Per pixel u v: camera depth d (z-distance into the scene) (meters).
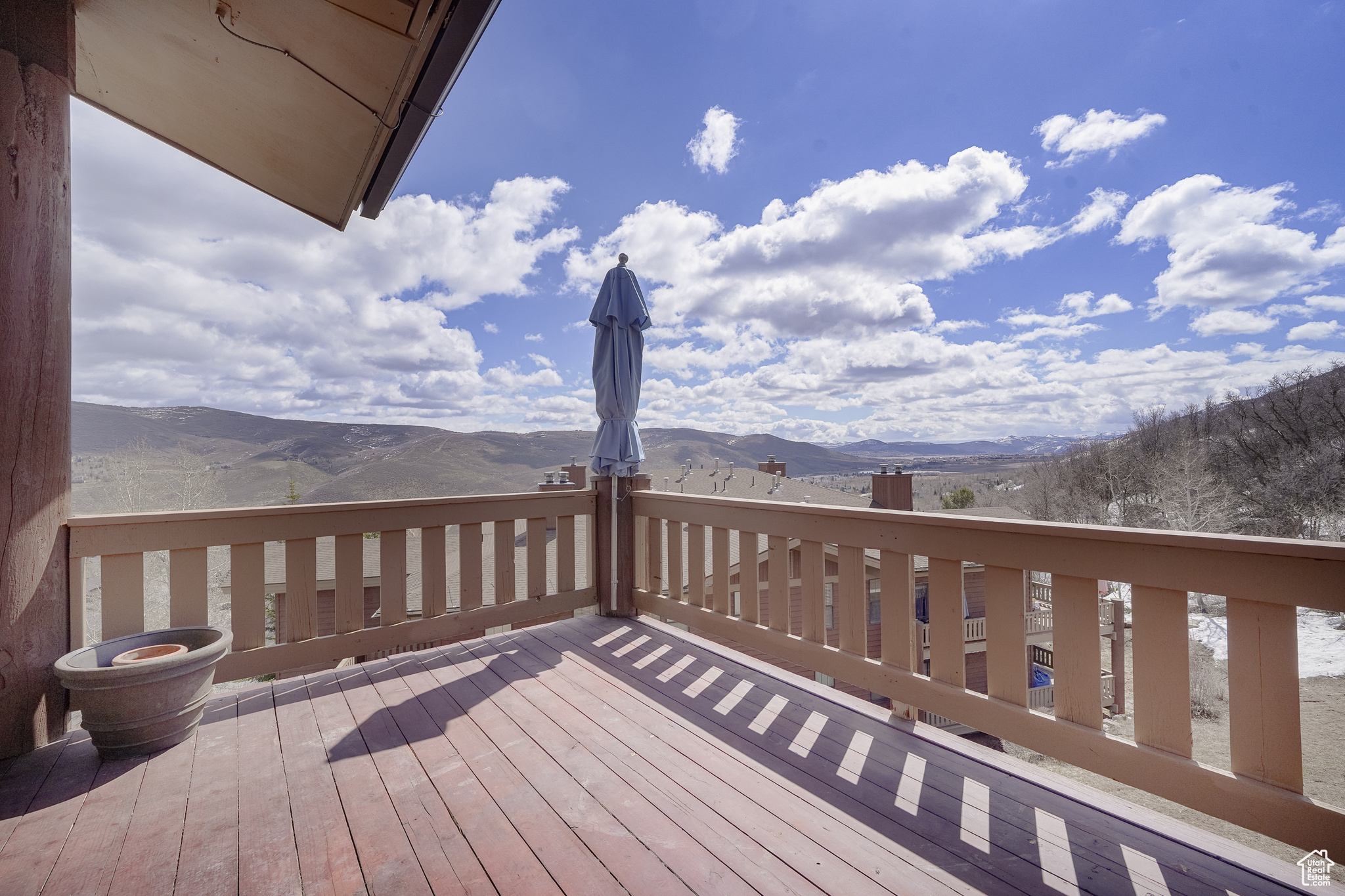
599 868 1.55
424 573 3.54
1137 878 1.47
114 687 2.13
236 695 2.87
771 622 3.12
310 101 2.93
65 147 2.43
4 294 2.23
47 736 2.35
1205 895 1.40
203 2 2.40
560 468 14.20
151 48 2.87
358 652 3.24
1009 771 2.01
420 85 2.55
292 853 1.64
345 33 2.33
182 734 2.36
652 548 4.13
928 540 2.33
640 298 4.15
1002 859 1.56
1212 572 1.56
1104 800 1.80
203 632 2.68
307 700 2.80
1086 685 1.86
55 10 2.38
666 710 2.65
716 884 1.47
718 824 1.76
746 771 2.09
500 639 3.74
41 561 2.34
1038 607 10.48
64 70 2.41
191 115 3.39
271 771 2.13
